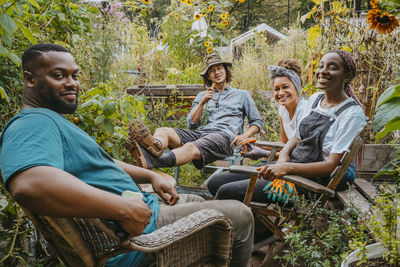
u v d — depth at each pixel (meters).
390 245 1.44
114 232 1.14
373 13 2.65
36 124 1.17
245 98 3.72
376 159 2.94
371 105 3.23
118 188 1.39
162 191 1.79
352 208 1.92
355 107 2.18
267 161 2.94
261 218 2.25
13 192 1.03
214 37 5.71
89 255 1.21
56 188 1.03
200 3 5.51
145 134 2.65
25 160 1.05
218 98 3.70
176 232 1.29
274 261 2.26
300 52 5.75
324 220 2.10
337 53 2.24
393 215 1.49
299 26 6.04
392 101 1.92
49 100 1.31
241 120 3.68
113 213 1.11
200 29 6.27
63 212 1.04
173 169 3.96
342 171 2.03
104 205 1.09
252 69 6.27
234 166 2.11
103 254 1.23
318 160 2.32
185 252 1.39
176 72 6.13
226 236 1.41
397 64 3.16
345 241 1.93
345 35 3.52
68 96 1.33
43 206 1.03
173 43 6.75
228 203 1.62
